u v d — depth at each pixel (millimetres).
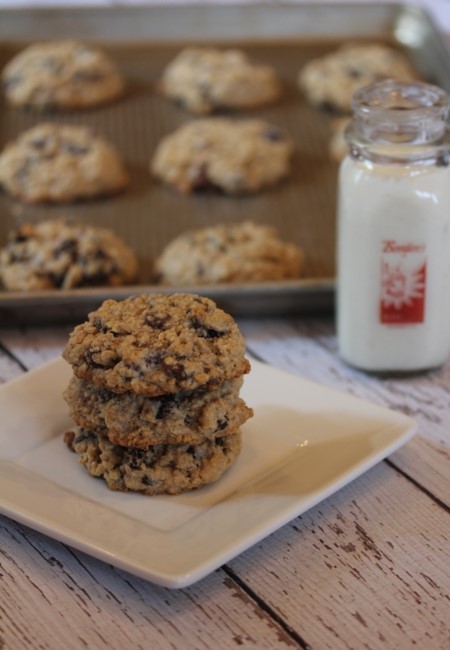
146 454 629
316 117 1086
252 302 785
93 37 1164
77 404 635
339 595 594
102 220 952
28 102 1089
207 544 595
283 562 610
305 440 660
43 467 646
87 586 599
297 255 867
